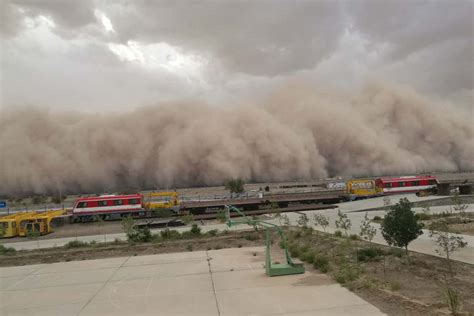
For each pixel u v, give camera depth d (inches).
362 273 565.6
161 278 635.5
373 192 2119.8
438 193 2118.6
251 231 1140.5
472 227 936.9
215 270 671.1
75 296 554.3
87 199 1857.8
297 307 436.8
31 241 1269.7
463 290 455.5
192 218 1363.2
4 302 545.3
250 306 454.3
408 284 497.0
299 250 786.8
